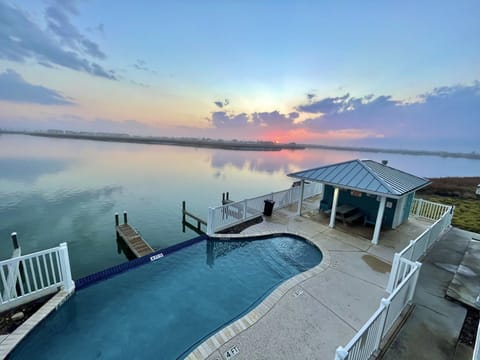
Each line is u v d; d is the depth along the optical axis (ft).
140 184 73.51
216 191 69.92
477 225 34.01
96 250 30.81
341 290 17.26
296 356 11.34
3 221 40.73
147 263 22.30
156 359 12.06
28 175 79.00
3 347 11.85
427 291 17.17
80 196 57.62
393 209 30.12
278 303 15.55
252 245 26.40
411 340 12.11
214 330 14.28
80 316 15.19
